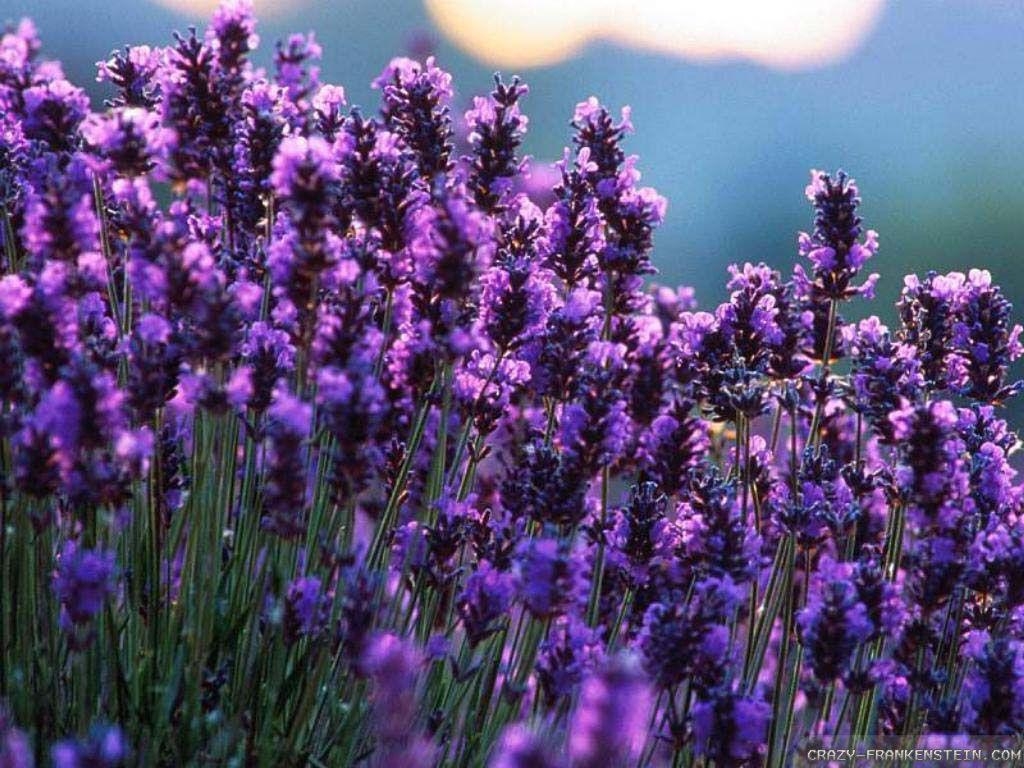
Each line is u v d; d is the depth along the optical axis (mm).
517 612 4574
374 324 4145
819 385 4301
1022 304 22422
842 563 3729
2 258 3996
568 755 3453
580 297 3973
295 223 3328
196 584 3451
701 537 3773
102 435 2967
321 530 3889
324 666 3465
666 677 3307
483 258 3441
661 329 4305
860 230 4223
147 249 3205
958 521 3723
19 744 2670
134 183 3285
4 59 4102
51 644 3338
